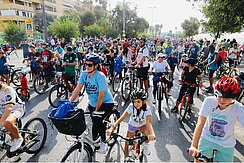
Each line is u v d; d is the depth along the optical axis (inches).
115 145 154.6
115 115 154.7
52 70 292.8
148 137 98.5
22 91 256.5
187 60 192.1
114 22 1854.1
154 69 236.5
